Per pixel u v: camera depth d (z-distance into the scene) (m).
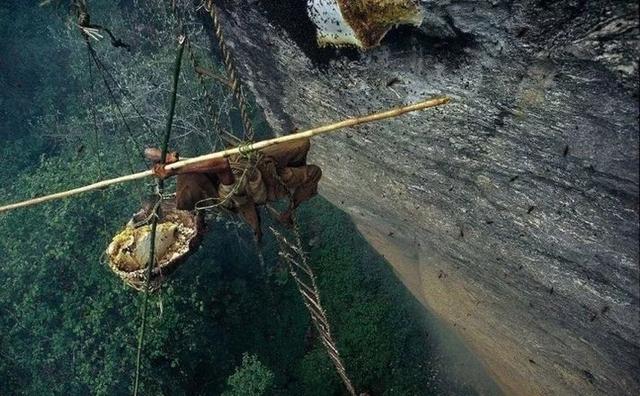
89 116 16.98
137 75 16.80
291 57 7.95
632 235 5.55
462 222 8.00
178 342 14.15
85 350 13.66
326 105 8.38
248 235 17.17
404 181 8.45
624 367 7.14
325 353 15.97
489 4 5.23
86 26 4.77
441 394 14.85
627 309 6.27
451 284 10.06
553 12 4.82
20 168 18.77
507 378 11.34
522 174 6.37
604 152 5.27
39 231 13.84
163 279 5.83
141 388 13.39
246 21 7.96
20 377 14.09
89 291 13.98
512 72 5.57
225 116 16.64
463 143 6.82
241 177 4.92
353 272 16.91
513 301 8.38
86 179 13.80
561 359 8.40
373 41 6.50
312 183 5.71
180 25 5.45
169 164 4.70
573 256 6.47
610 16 4.43
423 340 15.55
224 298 16.11
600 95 4.95
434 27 5.83
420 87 6.66
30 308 13.59
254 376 13.73
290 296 17.22
